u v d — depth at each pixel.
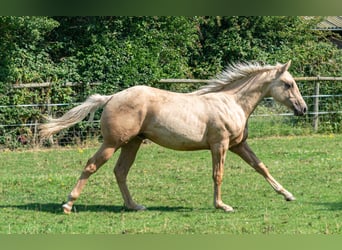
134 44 23.80
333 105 24.72
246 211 11.84
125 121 11.43
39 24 21.56
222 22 27.12
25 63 22.22
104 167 17.22
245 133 12.32
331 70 26.61
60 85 22.20
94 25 23.53
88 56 22.92
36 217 11.33
